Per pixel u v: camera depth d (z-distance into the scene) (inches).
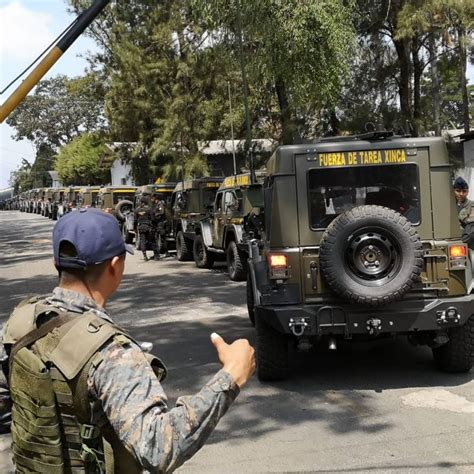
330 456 184.1
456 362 252.2
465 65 805.9
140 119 1223.5
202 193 685.3
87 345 71.9
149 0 1156.5
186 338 342.6
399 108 819.4
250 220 311.3
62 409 72.3
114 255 80.6
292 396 239.5
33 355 73.4
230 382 74.3
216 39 735.1
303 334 238.5
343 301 241.0
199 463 183.9
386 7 764.6
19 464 75.7
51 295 80.0
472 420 206.7
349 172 248.7
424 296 241.3
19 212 2861.7
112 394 69.6
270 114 905.5
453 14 670.5
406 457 180.9
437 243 242.7
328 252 229.6
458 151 900.6
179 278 581.0
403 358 285.0
